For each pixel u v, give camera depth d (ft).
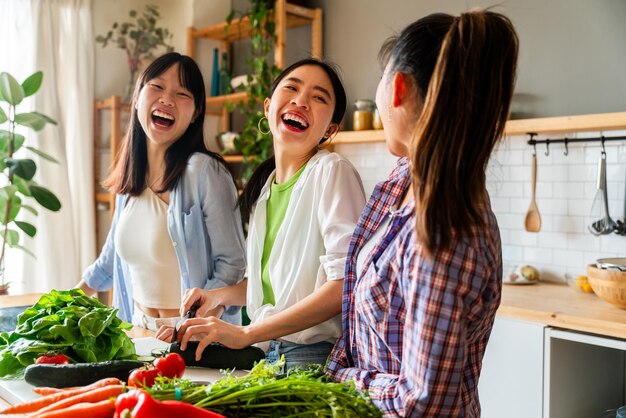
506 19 3.32
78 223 14.24
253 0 12.66
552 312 7.94
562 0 9.93
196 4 14.82
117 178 7.17
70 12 13.93
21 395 4.17
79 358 4.83
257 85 12.85
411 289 3.34
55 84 13.55
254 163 12.84
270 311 5.35
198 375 4.56
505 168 10.54
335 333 5.19
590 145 9.64
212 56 15.44
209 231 6.93
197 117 7.16
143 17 15.42
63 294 5.39
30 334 4.87
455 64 3.19
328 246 4.96
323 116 5.43
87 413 3.18
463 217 3.19
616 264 8.44
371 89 12.33
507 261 10.59
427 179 3.22
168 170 6.86
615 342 7.36
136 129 7.07
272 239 5.66
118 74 15.11
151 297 7.03
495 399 8.55
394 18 11.93
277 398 3.43
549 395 7.98
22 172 11.19
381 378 3.80
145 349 5.36
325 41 13.19
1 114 11.62
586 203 9.70
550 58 10.10
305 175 5.35
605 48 9.49
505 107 3.29
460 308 3.21
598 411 8.80
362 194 5.31
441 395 3.27
